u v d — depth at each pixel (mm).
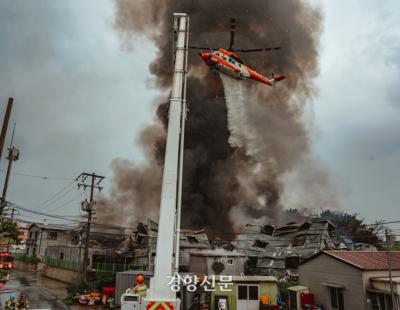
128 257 35656
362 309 15734
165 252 5641
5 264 33625
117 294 21125
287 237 33812
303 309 18234
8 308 17812
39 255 50312
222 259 26922
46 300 22656
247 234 34656
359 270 16188
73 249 35781
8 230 18875
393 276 16688
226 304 17609
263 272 30188
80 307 20891
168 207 5828
